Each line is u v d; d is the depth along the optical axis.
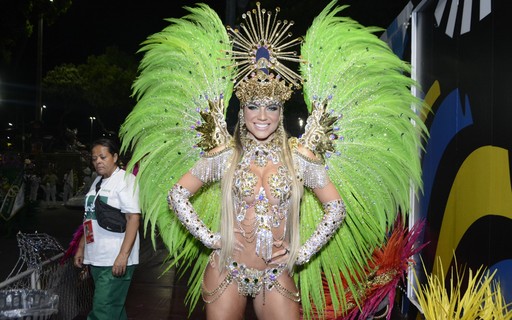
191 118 3.51
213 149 3.29
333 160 3.44
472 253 4.02
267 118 3.15
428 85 5.32
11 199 12.12
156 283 7.68
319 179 3.23
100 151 4.56
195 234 3.20
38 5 18.80
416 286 5.50
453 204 4.47
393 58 3.54
